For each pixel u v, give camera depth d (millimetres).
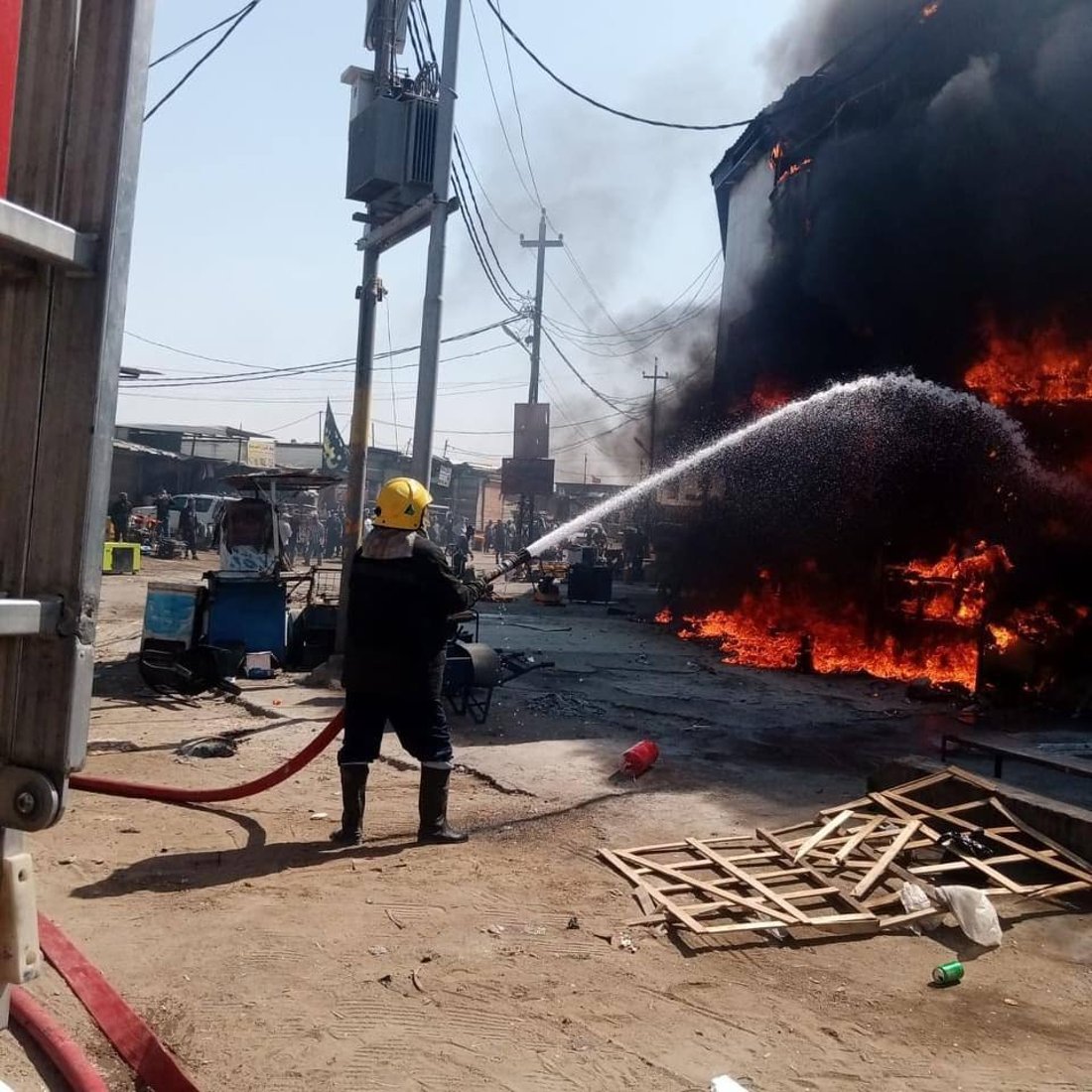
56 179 1380
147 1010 3053
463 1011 3174
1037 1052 3102
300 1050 2871
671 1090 2781
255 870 4449
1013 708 9961
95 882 4188
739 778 6617
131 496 37156
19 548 1390
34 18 1390
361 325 10039
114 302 1366
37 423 1382
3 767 1385
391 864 4609
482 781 6316
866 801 5504
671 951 3756
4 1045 2125
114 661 10461
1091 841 4680
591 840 5094
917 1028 3230
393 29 10117
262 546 9828
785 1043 3084
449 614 5000
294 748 6953
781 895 4281
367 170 9500
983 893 4145
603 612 20656
